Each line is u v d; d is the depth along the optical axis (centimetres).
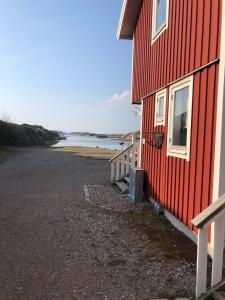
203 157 592
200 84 614
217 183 533
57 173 1588
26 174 1534
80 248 603
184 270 511
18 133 3944
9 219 779
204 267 413
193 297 431
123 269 518
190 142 650
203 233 411
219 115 532
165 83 822
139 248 602
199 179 606
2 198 1003
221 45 530
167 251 586
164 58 838
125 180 1197
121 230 704
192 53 652
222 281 416
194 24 648
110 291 452
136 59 1160
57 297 437
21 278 489
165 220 775
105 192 1103
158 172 859
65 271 512
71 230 702
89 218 791
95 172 1641
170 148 770
